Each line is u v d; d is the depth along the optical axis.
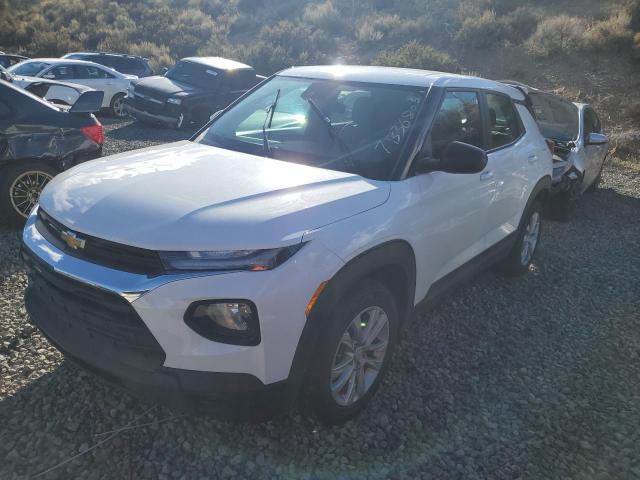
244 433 2.94
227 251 2.42
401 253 3.12
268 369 2.50
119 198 2.75
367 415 3.19
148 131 13.02
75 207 2.77
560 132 8.19
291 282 2.48
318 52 24.09
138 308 2.37
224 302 2.40
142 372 2.47
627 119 16.62
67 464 2.66
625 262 6.34
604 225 7.92
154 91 13.15
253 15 32.97
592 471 2.90
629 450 3.07
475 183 3.91
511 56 21.08
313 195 2.86
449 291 4.05
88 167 3.30
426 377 3.64
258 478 2.67
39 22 28.56
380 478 2.73
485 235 4.34
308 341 2.60
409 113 3.56
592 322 4.70
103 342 2.57
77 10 30.77
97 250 2.57
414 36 24.30
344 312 2.77
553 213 7.90
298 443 2.91
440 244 3.61
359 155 3.40
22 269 4.80
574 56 20.16
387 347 3.22
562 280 5.62
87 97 6.21
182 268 2.40
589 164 8.49
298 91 4.04
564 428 3.22
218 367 2.43
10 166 5.66
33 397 3.11
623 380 3.81
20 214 5.81
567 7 24.59
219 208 2.62
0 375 3.28
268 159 3.45
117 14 30.97
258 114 4.01
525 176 4.82
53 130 5.82
